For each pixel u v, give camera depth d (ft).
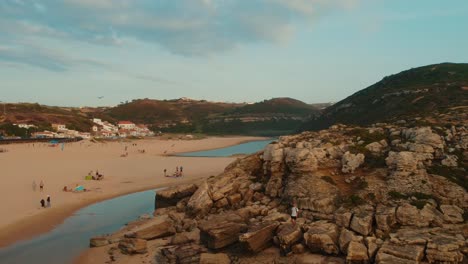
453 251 71.46
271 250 86.22
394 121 149.79
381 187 96.63
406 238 76.95
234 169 135.54
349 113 381.40
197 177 216.33
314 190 100.37
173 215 120.57
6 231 108.88
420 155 105.40
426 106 247.91
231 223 91.09
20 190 159.94
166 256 88.43
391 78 420.77
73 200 152.35
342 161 111.65
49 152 328.90
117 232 109.91
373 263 74.79
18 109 642.22
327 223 88.74
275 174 118.42
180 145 514.27
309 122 515.50
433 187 95.09
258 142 627.46
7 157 275.39
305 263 77.87
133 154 358.84
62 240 105.19
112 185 188.34
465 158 105.81
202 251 88.69
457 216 85.87
